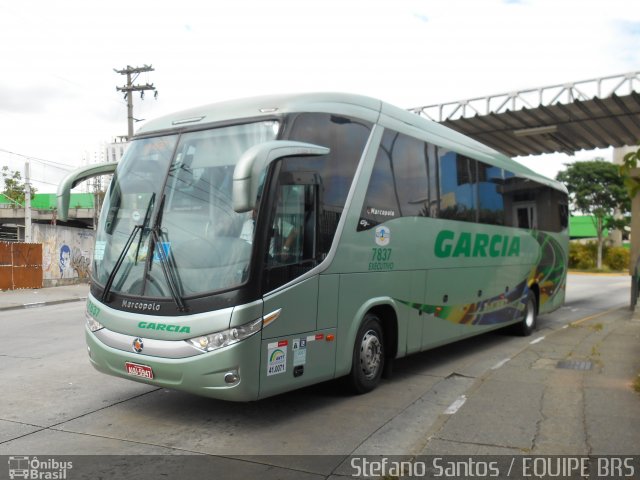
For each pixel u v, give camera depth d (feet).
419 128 26.40
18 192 164.45
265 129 18.98
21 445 16.61
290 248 18.44
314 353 19.36
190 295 17.35
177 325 17.28
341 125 21.16
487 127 55.52
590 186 150.92
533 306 39.86
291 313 18.31
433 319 26.86
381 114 23.71
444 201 27.78
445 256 27.81
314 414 19.84
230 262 17.39
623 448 15.88
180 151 19.83
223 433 17.79
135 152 20.92
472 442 16.44
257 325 17.11
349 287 20.97
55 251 85.20
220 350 16.75
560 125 53.72
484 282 32.09
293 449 16.43
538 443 16.31
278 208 18.10
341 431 18.07
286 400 21.56
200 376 16.96
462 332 29.73
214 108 20.48
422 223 25.73
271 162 17.11
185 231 18.35
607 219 155.74
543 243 41.57
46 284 82.79
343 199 20.83
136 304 18.26
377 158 22.86
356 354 21.76
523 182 38.37
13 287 76.23
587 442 16.37
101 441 16.98
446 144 28.55
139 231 19.07
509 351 32.78
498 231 33.81
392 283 23.50
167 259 18.15
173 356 17.29
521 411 19.45
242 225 17.63
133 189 20.04
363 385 22.33
